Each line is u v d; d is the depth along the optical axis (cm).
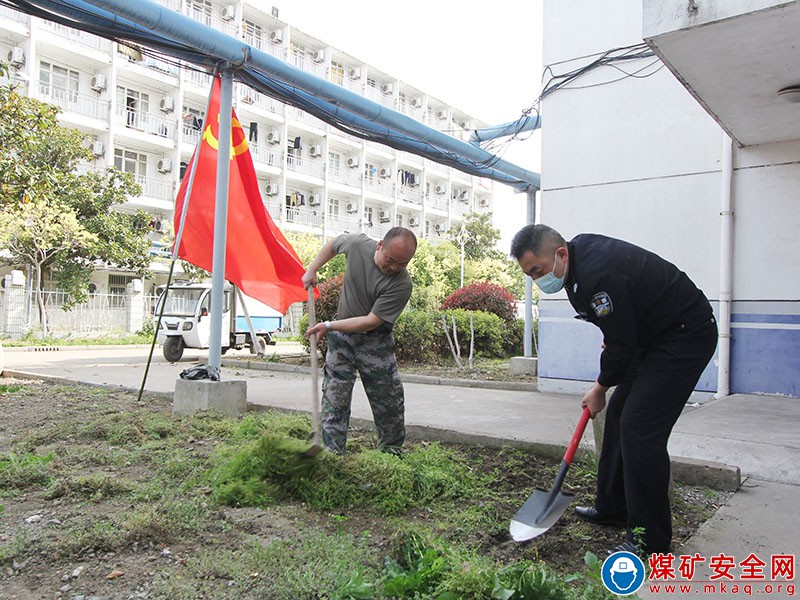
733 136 608
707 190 661
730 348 642
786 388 612
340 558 236
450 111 4325
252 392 748
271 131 3158
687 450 405
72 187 1978
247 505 309
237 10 2888
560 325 777
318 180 3356
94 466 380
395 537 256
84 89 2444
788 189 616
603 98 732
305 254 2723
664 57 458
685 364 257
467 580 210
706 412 509
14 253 1959
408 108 3981
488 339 1382
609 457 291
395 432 387
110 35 573
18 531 259
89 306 2272
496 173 1038
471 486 347
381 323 360
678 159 680
